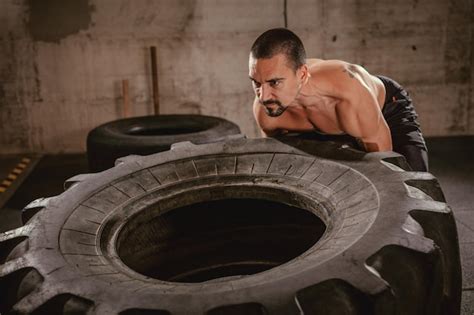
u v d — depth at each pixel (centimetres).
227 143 234
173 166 222
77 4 612
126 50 627
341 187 191
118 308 129
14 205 490
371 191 178
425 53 640
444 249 160
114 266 159
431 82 648
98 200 197
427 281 143
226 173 218
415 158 275
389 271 138
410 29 632
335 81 216
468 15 629
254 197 212
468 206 428
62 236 170
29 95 635
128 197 202
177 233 219
